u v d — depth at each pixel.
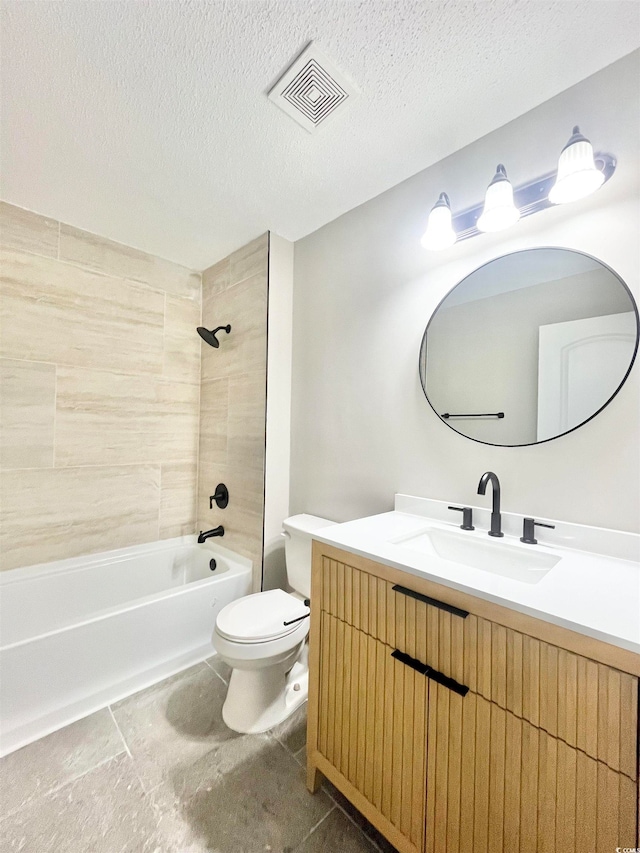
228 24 0.92
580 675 0.62
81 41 0.96
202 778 1.15
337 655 1.04
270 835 0.99
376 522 1.30
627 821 0.57
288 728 1.36
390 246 1.58
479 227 1.17
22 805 1.05
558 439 1.11
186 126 1.25
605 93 1.02
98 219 1.84
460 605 0.77
